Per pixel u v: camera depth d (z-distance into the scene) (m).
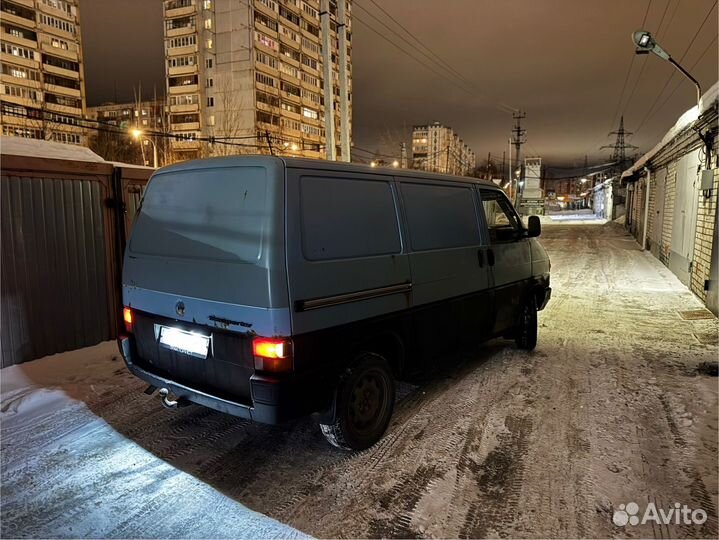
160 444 3.38
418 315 3.64
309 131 64.94
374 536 2.42
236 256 2.75
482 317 4.52
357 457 3.19
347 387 3.04
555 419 3.75
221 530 2.46
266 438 3.47
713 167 7.75
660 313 7.58
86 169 5.36
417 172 3.88
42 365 4.82
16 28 53.78
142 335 3.43
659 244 14.35
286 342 2.63
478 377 4.70
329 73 13.05
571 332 6.45
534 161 45.75
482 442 3.38
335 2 15.30
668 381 4.57
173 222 3.19
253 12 52.62
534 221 5.30
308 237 2.80
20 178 4.75
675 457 3.17
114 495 2.77
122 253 5.77
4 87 52.97
